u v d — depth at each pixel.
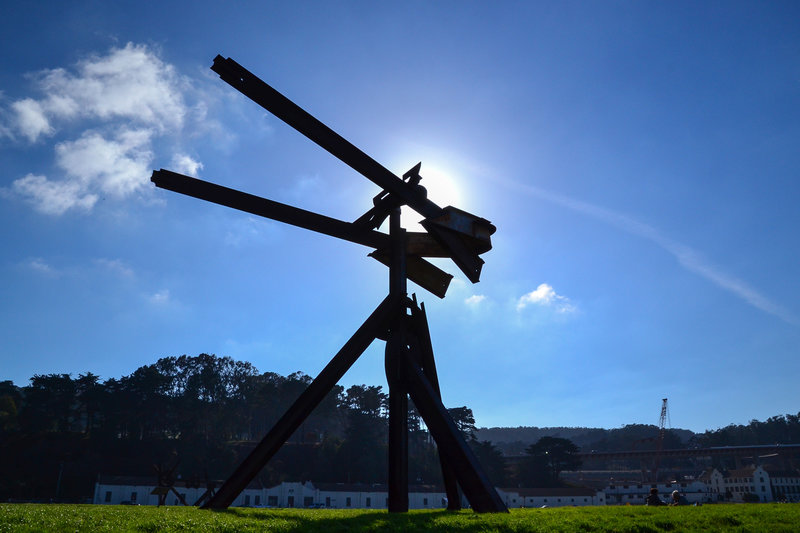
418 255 20.59
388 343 18.84
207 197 17.66
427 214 19.59
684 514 15.95
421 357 18.97
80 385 155.88
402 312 19.08
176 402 161.00
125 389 157.62
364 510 20.50
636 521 14.29
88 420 156.62
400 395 18.22
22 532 10.72
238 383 188.00
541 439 163.88
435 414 17.19
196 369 180.50
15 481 122.56
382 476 145.88
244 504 115.31
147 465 138.38
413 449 178.00
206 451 151.00
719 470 195.12
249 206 18.19
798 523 14.69
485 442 159.88
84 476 129.25
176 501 108.19
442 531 12.12
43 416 143.12
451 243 19.12
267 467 143.50
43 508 15.89
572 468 160.62
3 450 131.25
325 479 140.88
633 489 165.38
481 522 13.13
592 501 135.38
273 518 14.66
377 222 20.64
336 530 12.38
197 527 12.23
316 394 17.81
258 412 190.38
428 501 118.00
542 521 13.78
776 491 181.75
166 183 17.11
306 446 160.50
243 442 166.25
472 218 19.84
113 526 11.87
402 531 12.18
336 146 18.23
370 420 177.25
